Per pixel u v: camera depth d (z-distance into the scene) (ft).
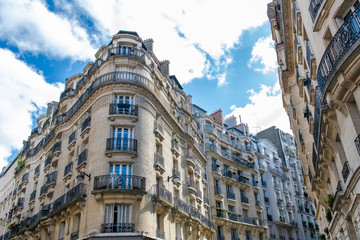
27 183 116.37
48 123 123.75
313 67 50.80
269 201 153.99
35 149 123.13
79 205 67.21
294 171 192.95
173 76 120.16
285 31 73.26
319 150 52.75
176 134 97.30
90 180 69.00
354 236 46.42
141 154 72.23
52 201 87.04
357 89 36.17
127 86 79.10
